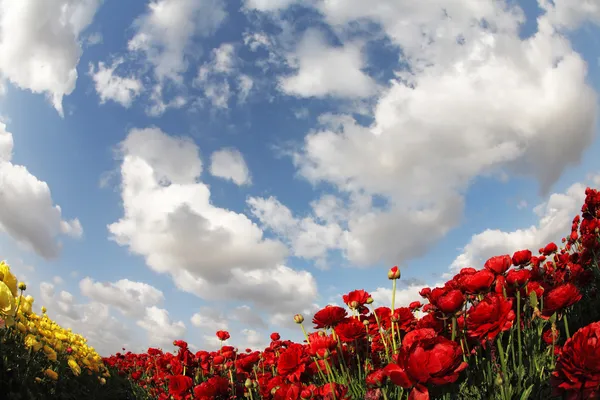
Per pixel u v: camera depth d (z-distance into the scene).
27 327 4.22
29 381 3.64
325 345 2.73
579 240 5.11
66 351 5.33
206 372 5.23
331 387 2.16
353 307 3.00
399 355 1.59
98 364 6.94
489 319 1.77
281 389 2.43
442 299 1.99
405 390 1.97
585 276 3.22
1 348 3.52
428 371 1.50
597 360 1.32
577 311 2.68
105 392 5.79
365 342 3.06
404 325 2.99
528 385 1.85
